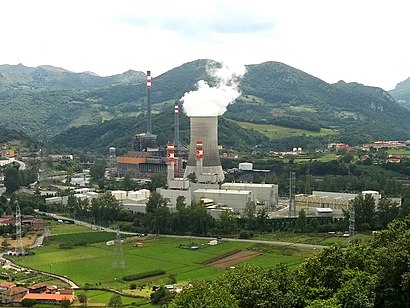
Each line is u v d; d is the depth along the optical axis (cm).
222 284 12962
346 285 11981
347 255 13838
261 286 12438
